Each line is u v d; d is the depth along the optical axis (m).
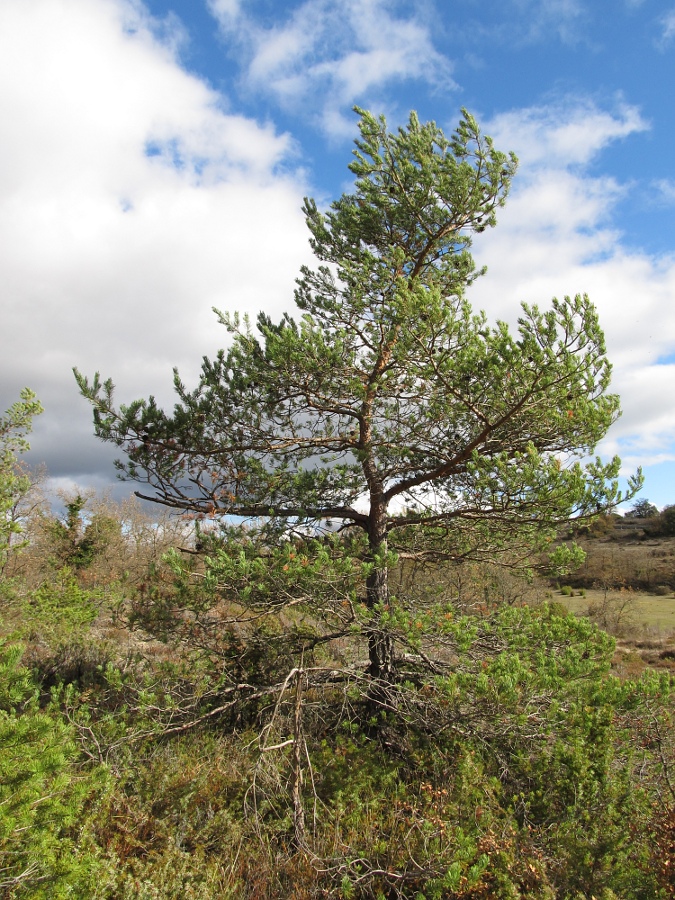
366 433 7.64
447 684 4.71
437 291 5.84
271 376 7.01
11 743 3.14
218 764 5.24
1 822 2.75
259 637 6.51
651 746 5.00
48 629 9.55
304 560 5.49
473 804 4.23
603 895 3.36
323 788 5.07
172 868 3.75
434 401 7.01
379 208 8.12
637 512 50.62
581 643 5.41
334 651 6.62
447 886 3.25
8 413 9.50
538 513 6.19
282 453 7.61
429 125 8.38
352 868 3.84
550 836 3.97
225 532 6.69
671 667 14.45
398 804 4.45
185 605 5.83
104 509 23.03
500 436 6.70
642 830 3.94
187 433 7.24
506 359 5.66
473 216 8.15
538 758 4.88
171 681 5.88
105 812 4.10
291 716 5.77
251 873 4.04
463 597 7.71
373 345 7.83
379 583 6.92
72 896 3.03
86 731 5.21
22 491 10.04
